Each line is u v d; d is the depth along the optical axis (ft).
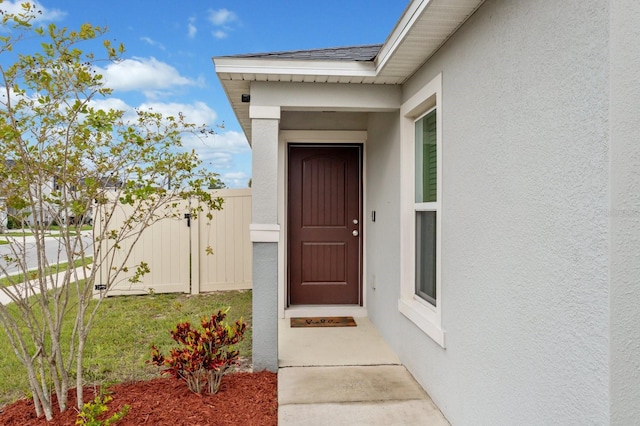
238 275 26.35
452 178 9.61
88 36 8.78
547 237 6.22
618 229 5.09
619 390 5.08
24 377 12.10
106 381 11.73
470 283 8.69
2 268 9.35
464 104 8.98
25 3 8.40
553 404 6.09
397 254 13.93
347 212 20.03
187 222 25.48
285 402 10.46
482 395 8.16
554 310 6.07
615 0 5.08
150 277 25.07
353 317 19.11
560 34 5.94
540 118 6.40
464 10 8.47
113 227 24.13
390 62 11.30
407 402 10.62
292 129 19.10
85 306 10.05
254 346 12.57
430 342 10.89
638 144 5.14
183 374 10.72
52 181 9.64
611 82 5.08
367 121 19.06
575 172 5.64
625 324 5.10
